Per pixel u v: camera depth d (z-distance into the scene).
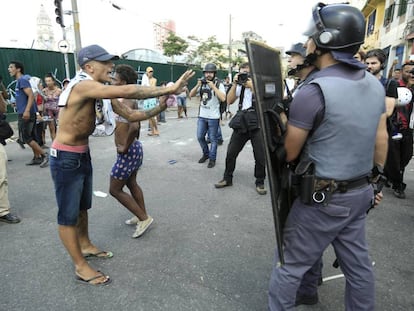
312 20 1.54
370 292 1.70
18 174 5.08
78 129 2.21
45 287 2.38
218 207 3.84
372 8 19.61
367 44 20.38
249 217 3.58
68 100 2.14
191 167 5.55
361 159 1.54
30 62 11.21
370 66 3.26
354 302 1.74
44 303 2.22
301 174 1.57
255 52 1.51
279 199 1.70
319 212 1.58
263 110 1.53
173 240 3.07
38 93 6.79
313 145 1.55
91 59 2.17
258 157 4.15
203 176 5.04
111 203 3.92
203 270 2.59
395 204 3.87
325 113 1.45
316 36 1.51
